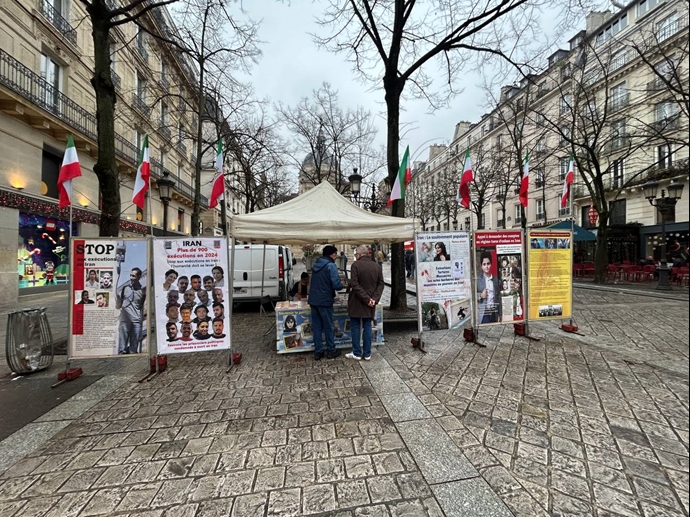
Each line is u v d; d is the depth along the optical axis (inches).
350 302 183.9
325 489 81.2
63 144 501.4
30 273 452.4
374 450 97.3
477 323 209.8
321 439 103.8
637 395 132.6
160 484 83.9
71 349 159.6
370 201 693.3
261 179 735.1
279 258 362.9
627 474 85.5
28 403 133.0
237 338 239.5
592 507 74.2
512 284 216.7
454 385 144.9
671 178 644.1
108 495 80.1
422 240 201.0
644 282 580.7
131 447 100.7
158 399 135.6
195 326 169.5
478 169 978.1
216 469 89.7
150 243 166.1
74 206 523.8
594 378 150.8
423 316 199.5
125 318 163.2
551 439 102.0
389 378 154.2
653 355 183.3
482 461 91.4
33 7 444.1
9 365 162.2
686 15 573.6
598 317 288.5
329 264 183.9
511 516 71.6
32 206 438.0
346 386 145.8
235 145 537.3
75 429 112.0
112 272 162.9
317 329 186.4
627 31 773.9
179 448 99.8
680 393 134.0
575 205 989.2
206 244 171.5
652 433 104.9
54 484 84.2
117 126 642.2
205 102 455.2
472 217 1596.9
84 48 553.3
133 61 683.4
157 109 773.3
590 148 540.7
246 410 124.6
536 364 170.7
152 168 761.6
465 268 208.4
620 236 802.8
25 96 408.8
